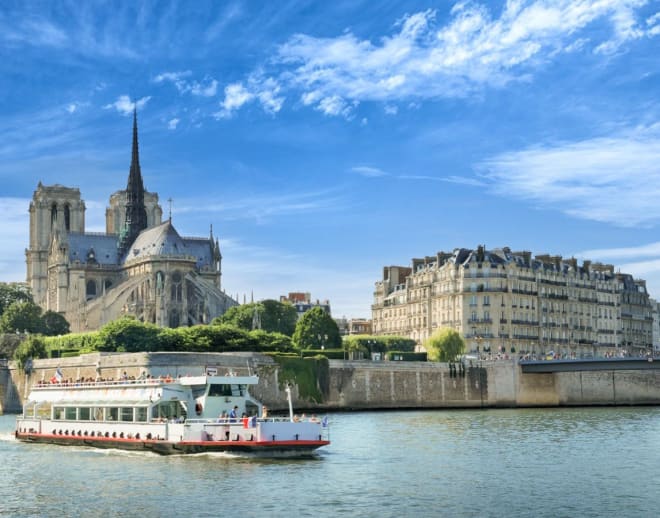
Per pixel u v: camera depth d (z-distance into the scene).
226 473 83.00
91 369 167.75
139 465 88.38
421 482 79.62
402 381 183.12
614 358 188.38
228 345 181.62
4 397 198.12
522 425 135.62
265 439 91.88
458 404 188.50
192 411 99.94
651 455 97.50
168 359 154.38
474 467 88.19
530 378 194.12
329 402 174.12
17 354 195.75
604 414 164.00
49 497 73.38
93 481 79.94
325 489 75.94
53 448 105.25
